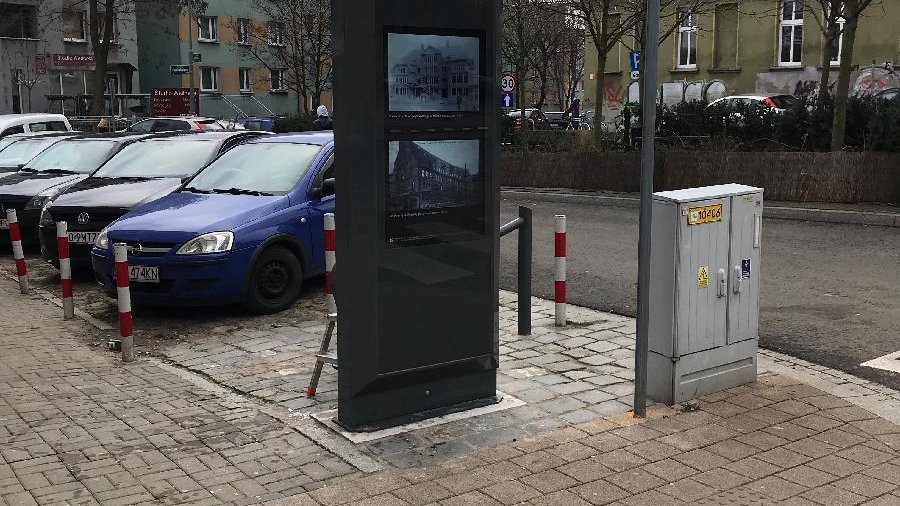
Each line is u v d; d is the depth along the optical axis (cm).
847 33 1543
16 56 4272
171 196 907
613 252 1147
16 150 1557
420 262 500
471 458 463
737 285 557
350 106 471
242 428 517
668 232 527
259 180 912
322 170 916
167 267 785
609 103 3559
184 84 5206
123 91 4775
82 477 448
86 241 991
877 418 517
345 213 482
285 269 850
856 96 1689
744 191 554
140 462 468
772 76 3114
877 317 768
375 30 469
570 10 2444
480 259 522
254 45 5334
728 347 562
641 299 510
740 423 509
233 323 804
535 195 1897
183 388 604
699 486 427
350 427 502
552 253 1154
